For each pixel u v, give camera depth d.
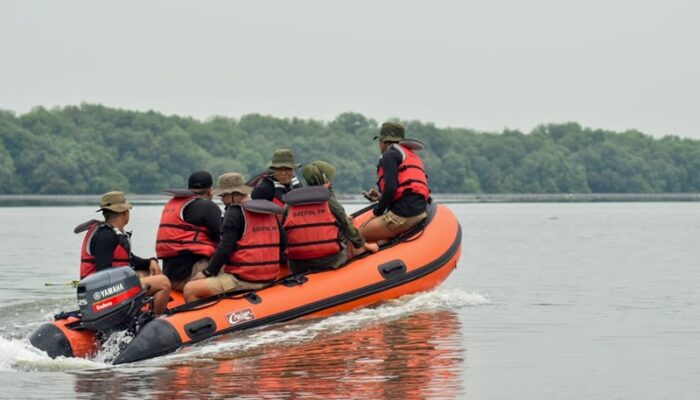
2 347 12.11
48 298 18.78
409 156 16.36
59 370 11.41
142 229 50.00
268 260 13.92
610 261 28.14
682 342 13.29
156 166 161.75
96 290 11.98
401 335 13.51
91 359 12.27
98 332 12.39
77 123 172.62
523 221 68.56
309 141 184.12
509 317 15.37
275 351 12.38
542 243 38.81
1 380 10.84
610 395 10.27
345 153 182.50
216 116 197.00
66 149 157.38
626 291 19.61
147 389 10.39
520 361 11.89
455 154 185.38
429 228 16.61
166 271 14.12
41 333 12.16
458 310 16.03
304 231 14.77
